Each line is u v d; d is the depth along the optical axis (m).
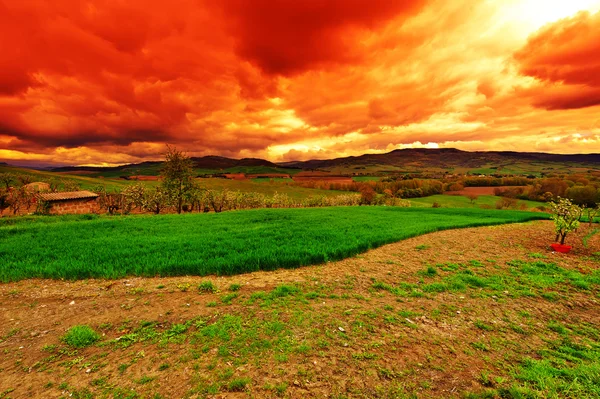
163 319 8.30
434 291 10.81
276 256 14.27
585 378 5.75
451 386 5.56
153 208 49.44
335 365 6.14
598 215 37.03
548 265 14.17
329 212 41.09
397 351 6.72
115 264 12.84
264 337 7.23
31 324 8.09
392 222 29.61
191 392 5.30
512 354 6.74
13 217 33.19
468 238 21.77
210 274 12.52
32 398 5.23
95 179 119.69
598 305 9.78
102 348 6.88
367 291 10.78
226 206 62.59
